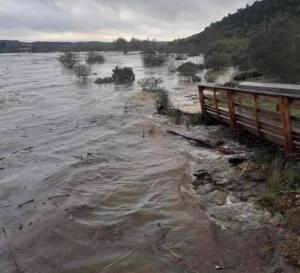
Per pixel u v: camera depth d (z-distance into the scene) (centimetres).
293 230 487
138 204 609
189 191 641
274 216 529
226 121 1011
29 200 652
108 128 1160
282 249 452
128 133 1083
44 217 577
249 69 2431
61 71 3759
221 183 655
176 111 1283
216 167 731
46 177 755
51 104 1686
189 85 2255
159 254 468
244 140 907
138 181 704
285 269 418
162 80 2450
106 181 715
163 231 519
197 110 1290
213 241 487
